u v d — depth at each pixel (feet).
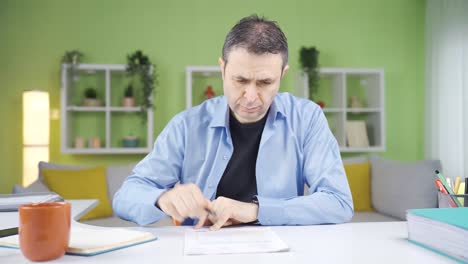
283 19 13.42
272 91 3.46
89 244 2.46
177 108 13.04
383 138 12.73
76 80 12.56
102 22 12.81
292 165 4.31
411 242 2.61
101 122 12.73
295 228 3.15
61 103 11.79
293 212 3.29
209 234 2.86
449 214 2.46
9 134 12.42
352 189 10.68
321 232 2.98
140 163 4.33
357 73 12.92
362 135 12.97
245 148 4.36
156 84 12.95
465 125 11.34
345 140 12.78
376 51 13.73
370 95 13.47
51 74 12.58
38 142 11.33
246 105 3.48
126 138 12.30
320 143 4.25
